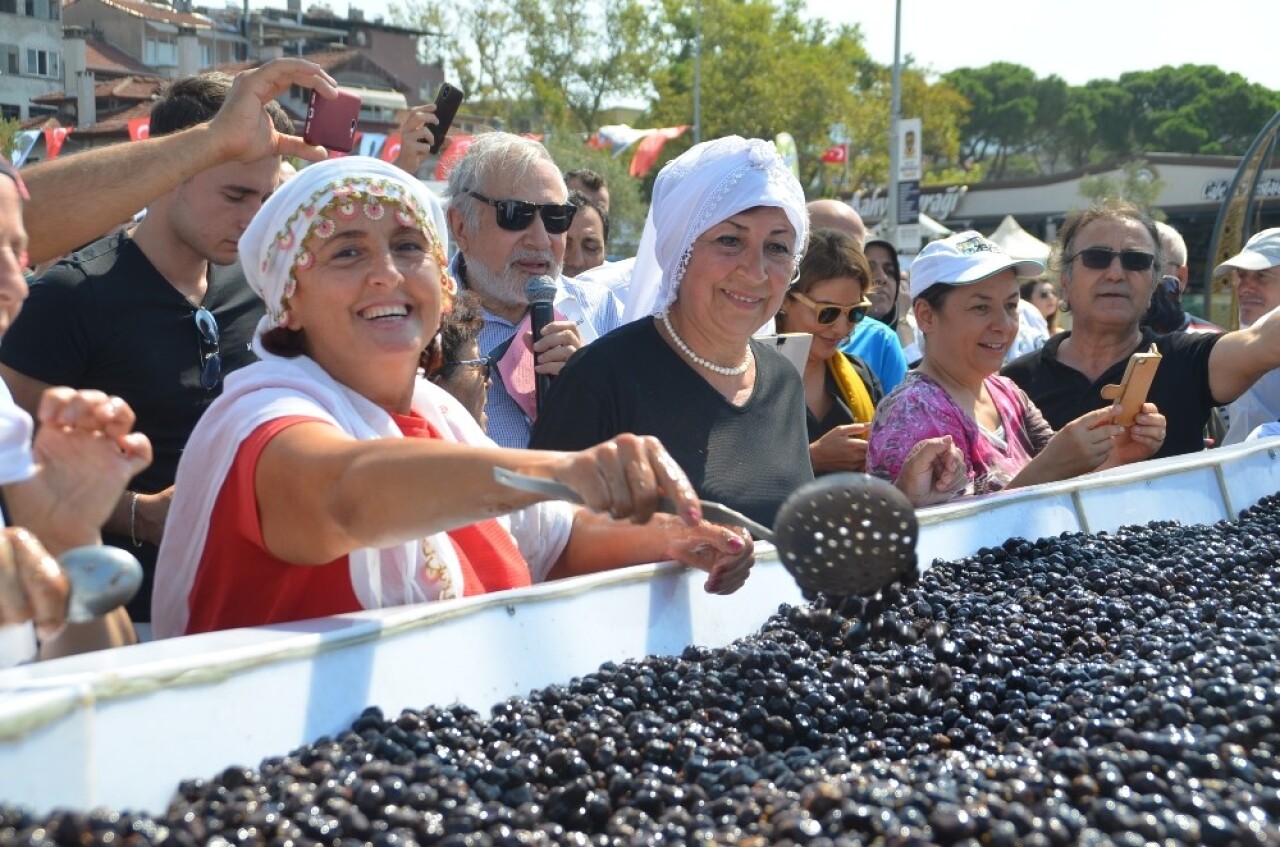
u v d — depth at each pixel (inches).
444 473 76.3
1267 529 153.1
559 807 72.1
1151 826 64.9
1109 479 150.5
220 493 89.4
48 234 117.5
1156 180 1898.4
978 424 159.2
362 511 79.7
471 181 172.7
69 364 138.9
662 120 2229.3
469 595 98.7
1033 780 69.7
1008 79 4185.5
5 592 64.2
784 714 87.6
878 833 63.7
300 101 1995.6
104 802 63.4
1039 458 156.3
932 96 2385.6
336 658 76.9
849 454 164.9
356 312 94.8
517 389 164.1
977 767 73.4
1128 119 4119.1
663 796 72.2
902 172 1111.6
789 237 133.2
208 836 62.2
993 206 2081.7
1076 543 135.6
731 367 134.2
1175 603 115.8
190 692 68.5
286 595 89.9
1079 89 4138.8
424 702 81.4
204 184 141.6
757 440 132.0
